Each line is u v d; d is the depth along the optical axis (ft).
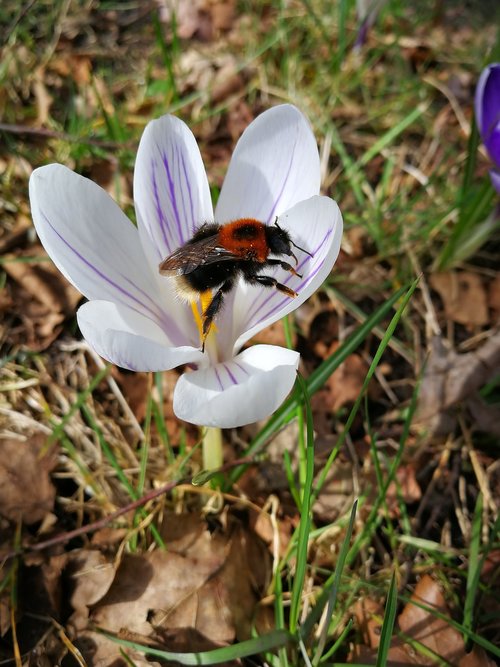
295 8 0.50
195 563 0.26
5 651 0.24
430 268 0.38
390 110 0.45
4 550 0.26
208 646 0.25
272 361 0.21
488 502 0.30
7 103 0.42
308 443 0.20
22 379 0.32
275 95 0.45
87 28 0.48
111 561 0.26
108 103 0.43
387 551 0.29
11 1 0.47
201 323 0.23
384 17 0.49
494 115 0.31
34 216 0.20
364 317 0.35
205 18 0.49
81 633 0.25
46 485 0.28
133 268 0.22
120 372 0.32
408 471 0.31
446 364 0.34
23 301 0.33
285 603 0.27
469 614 0.25
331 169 0.42
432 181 0.38
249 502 0.28
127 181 0.38
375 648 0.25
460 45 0.50
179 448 0.31
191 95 0.44
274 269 0.23
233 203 0.24
